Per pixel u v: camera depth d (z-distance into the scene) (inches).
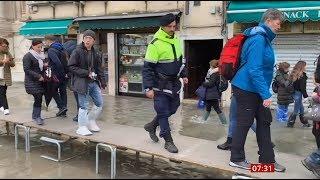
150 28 490.3
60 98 292.0
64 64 285.3
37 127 252.7
